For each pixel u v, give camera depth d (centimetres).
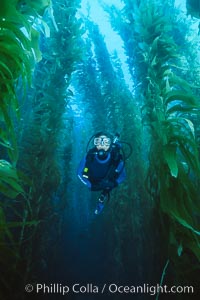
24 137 514
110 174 317
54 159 498
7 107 205
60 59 511
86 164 322
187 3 362
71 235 812
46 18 505
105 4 721
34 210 421
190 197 277
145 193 539
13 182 222
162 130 299
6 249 219
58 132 504
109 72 781
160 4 577
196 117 388
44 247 516
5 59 193
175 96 291
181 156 319
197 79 502
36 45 230
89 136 869
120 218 566
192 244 265
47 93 484
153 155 322
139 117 630
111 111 705
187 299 282
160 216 304
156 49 355
